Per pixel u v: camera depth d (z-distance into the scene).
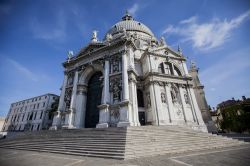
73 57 37.19
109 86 26.95
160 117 27.14
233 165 9.02
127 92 24.22
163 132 17.27
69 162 10.71
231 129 50.94
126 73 26.09
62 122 30.33
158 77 31.11
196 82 40.31
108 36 33.75
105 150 12.84
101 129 17.89
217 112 64.62
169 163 9.76
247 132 46.12
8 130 67.62
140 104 31.17
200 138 17.98
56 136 19.59
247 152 13.02
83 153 13.52
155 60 34.06
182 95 31.89
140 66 36.34
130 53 29.16
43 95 64.62
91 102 30.92
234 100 64.06
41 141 19.34
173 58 36.44
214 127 34.81
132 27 50.34
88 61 33.09
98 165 9.65
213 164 9.31
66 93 33.38
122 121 21.91
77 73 33.53
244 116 47.44
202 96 38.50
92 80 33.25
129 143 12.95
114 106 24.28
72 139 17.20
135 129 16.23
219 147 16.70
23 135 24.23
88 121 29.34
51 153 15.16
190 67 42.84
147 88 31.30
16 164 10.56
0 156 13.66
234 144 18.64
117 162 10.26
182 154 12.81
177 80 32.84
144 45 41.19
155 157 11.69
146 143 13.73
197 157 11.48
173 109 29.73
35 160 11.62
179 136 17.14
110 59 29.77
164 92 30.62
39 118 59.88
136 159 11.04
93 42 34.38
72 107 29.83
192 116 30.78
